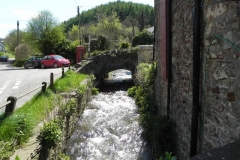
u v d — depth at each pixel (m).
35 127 4.32
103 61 16.52
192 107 3.10
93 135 6.61
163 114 5.88
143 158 5.19
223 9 2.26
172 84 4.76
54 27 30.94
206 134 2.79
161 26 5.94
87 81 10.76
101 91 14.66
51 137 3.59
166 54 5.02
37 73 14.55
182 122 3.96
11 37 48.25
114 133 6.74
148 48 13.00
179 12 4.06
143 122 6.39
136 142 6.03
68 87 8.27
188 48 3.52
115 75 23.25
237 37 2.02
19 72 16.02
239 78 2.01
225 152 1.76
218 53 2.41
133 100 11.27
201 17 2.87
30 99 6.25
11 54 51.88
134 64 16.61
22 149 3.53
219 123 2.43
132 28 43.81
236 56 2.05
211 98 2.62
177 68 4.30
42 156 3.40
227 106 2.24
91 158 5.26
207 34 2.69
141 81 10.27
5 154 3.14
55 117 4.51
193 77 3.03
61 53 27.91
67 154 5.39
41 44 30.25
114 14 44.88
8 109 4.21
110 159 5.21
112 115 8.57
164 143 4.73
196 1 2.88
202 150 2.91
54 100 5.86
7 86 9.52
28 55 30.28
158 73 6.71
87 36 29.95
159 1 6.36
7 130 3.65
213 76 2.55
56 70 16.50
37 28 31.67
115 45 29.59
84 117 8.27
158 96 6.77
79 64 15.05
